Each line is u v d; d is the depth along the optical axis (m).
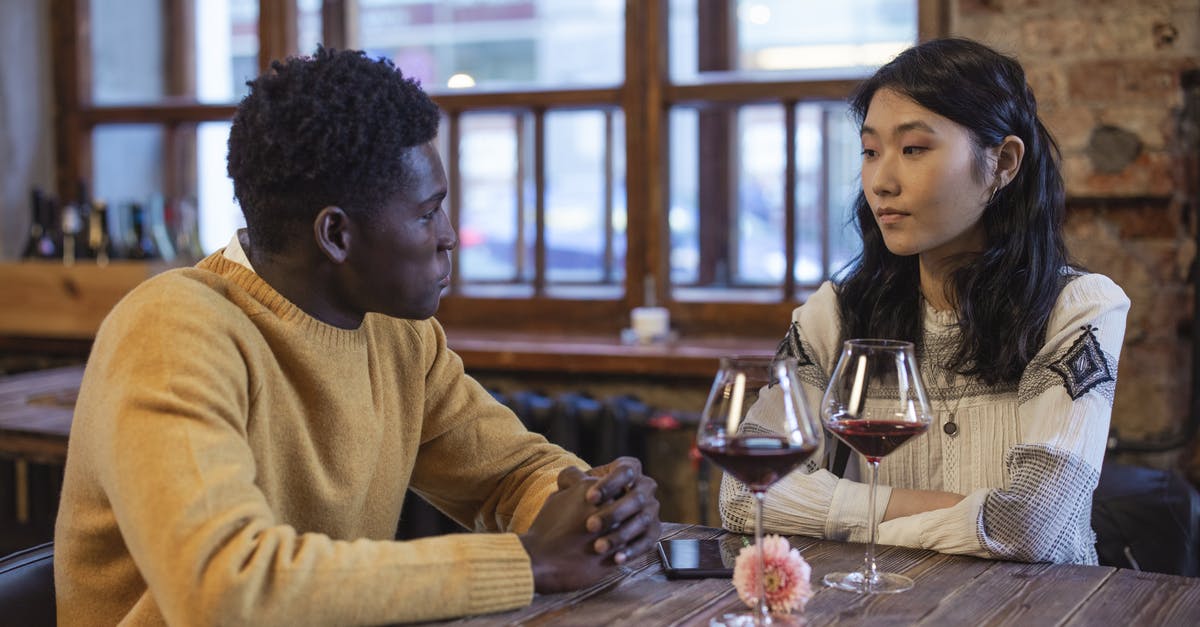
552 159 3.08
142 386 1.03
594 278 3.09
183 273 1.17
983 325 1.46
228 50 3.31
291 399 1.20
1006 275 1.46
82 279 3.01
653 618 1.04
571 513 1.13
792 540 1.33
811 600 1.08
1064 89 2.47
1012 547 1.24
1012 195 1.47
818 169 2.89
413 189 1.17
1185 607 1.07
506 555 1.06
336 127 1.12
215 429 1.03
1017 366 1.45
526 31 3.05
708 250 3.03
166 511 0.97
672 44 2.95
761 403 1.02
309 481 1.21
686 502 2.83
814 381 1.58
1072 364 1.39
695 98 2.90
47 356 3.20
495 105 3.04
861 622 1.02
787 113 2.85
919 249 1.44
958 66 1.42
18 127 3.28
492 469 1.39
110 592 1.14
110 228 3.21
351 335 1.25
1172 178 2.43
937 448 1.50
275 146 1.13
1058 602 1.08
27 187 3.32
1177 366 2.52
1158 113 2.42
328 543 1.02
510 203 3.14
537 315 3.09
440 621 1.03
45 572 1.24
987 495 1.27
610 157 3.02
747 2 2.90
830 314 1.60
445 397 1.41
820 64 2.85
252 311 1.18
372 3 3.16
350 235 1.16
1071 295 1.46
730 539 1.32
